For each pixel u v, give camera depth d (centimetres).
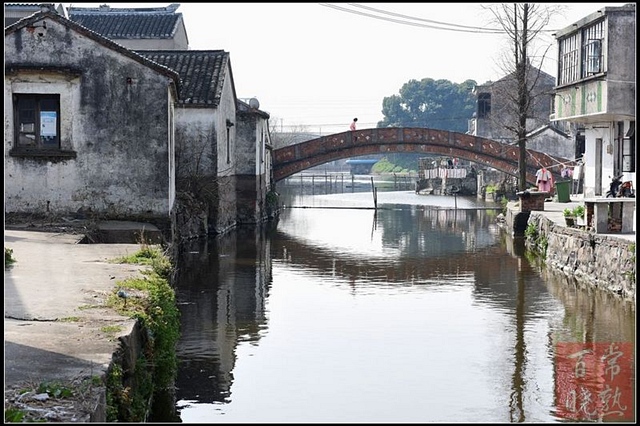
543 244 2497
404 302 1706
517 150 4353
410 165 10606
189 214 2712
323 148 4391
